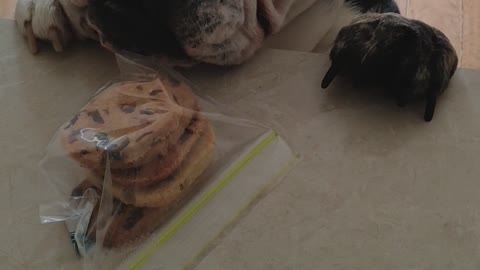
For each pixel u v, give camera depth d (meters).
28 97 0.33
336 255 0.26
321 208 0.27
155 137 0.27
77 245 0.26
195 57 0.31
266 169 0.29
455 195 0.27
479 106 0.31
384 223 0.27
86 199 0.27
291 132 0.30
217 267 0.26
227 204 0.28
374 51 0.29
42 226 0.27
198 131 0.28
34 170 0.29
